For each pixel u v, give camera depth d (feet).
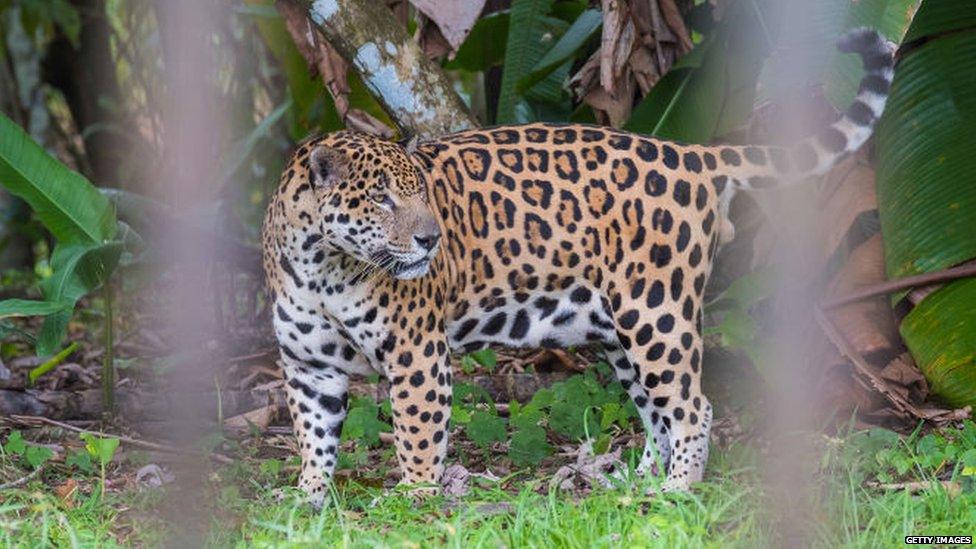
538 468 35.47
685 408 32.32
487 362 43.86
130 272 46.93
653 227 32.04
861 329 39.91
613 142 32.73
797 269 35.88
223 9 56.90
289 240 30.68
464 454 36.37
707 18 43.29
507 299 32.58
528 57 42.93
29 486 32.19
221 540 27.04
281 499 31.32
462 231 31.89
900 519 27.43
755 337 38.19
